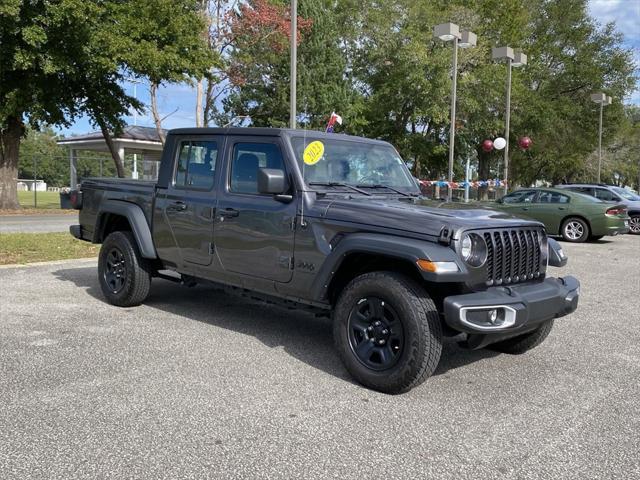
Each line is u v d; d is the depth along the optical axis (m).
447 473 3.07
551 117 37.06
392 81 34.62
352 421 3.69
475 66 34.25
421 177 42.59
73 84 23.80
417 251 3.95
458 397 4.17
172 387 4.18
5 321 5.87
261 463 3.12
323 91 33.28
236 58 30.34
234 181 5.35
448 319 3.91
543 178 52.22
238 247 5.23
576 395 4.27
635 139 48.44
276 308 6.84
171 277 6.45
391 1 34.69
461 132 34.75
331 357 5.01
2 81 21.31
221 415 3.72
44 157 69.94
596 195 19.52
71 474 2.95
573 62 39.97
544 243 4.79
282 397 4.05
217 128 5.56
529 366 4.95
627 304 7.57
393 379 4.09
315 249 4.60
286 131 4.99
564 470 3.13
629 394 4.31
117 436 3.39
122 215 6.41
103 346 5.12
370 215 4.37
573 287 4.76
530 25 40.22
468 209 4.60
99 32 20.03
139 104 25.83
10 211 23.45
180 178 5.91
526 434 3.57
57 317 6.08
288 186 4.87
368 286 4.22
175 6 22.12
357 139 5.43
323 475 3.01
